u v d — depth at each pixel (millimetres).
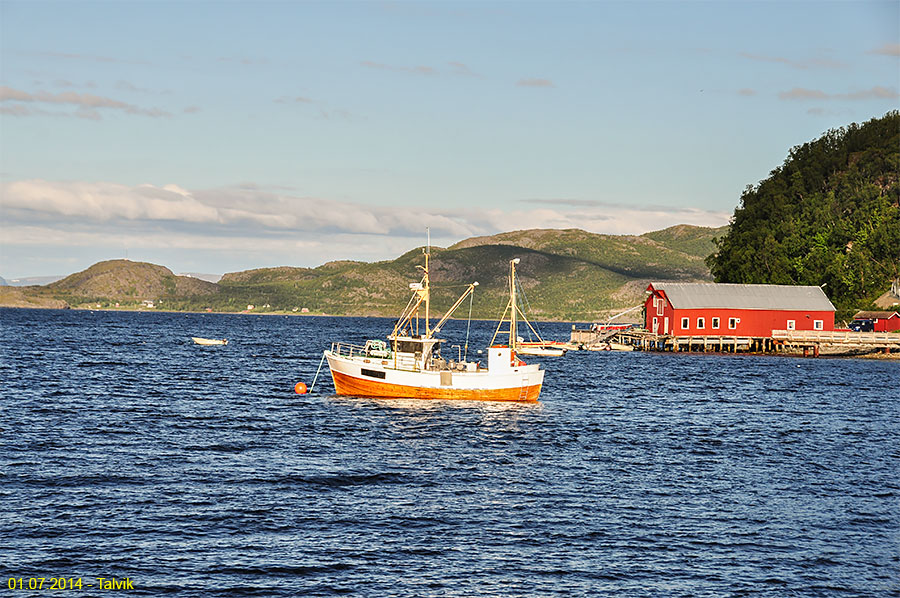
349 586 27781
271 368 103875
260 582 27891
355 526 33531
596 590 27953
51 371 90688
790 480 42781
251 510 35281
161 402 66812
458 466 44281
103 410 61500
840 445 53156
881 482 42812
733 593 28062
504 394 66500
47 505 35250
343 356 68750
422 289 68062
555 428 56906
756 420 63156
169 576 28203
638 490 40062
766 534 33750
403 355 66938
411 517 34875
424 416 60062
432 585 28000
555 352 135250
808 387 88000
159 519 33812
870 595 28219
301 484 39750
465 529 33500
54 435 50469
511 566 29750
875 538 33656
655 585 28484
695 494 39500
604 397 75938
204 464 43500
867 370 111688
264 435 52156
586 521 34875
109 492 37500
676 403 72625
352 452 47281
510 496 38406
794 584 28891
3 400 65375
